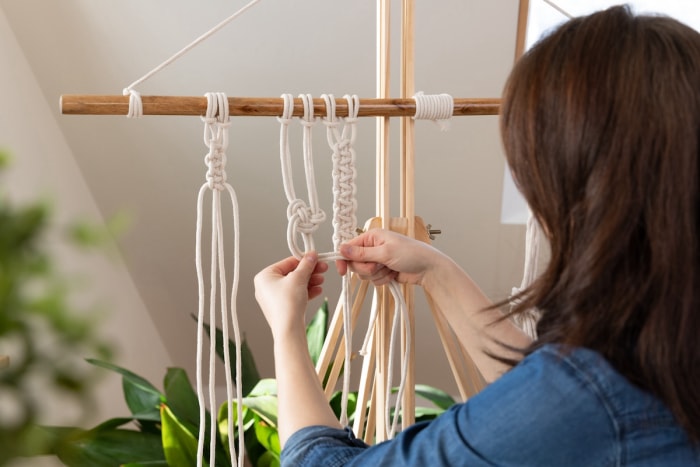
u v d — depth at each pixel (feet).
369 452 2.40
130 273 8.33
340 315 4.00
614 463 2.07
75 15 6.25
